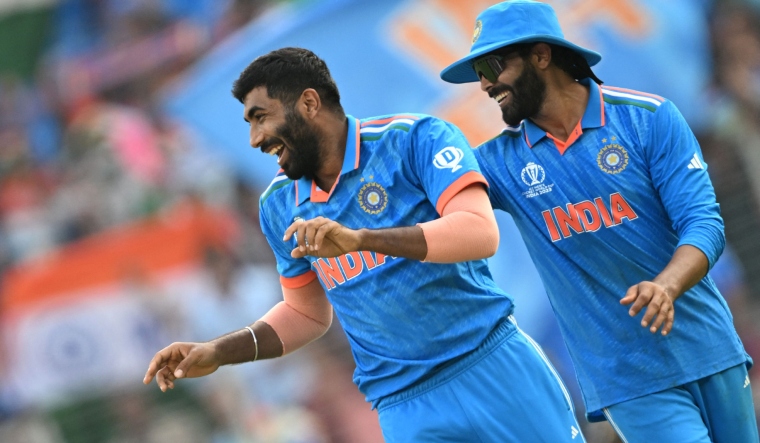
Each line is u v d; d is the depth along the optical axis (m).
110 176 42.03
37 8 47.34
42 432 38.88
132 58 45.59
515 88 13.14
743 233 38.47
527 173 13.60
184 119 36.81
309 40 34.81
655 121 13.05
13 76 46.94
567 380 33.34
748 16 39.16
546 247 13.73
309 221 10.47
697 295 13.50
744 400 13.84
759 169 38.41
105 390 39.25
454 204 11.69
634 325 13.48
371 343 12.74
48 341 39.78
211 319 39.34
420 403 12.68
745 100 38.66
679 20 36.44
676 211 12.87
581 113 13.36
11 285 41.00
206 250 40.06
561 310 13.95
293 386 38.00
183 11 45.78
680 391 13.59
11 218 43.03
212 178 41.19
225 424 37.53
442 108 33.88
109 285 40.06
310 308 13.84
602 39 35.25
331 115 12.27
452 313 12.45
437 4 34.28
